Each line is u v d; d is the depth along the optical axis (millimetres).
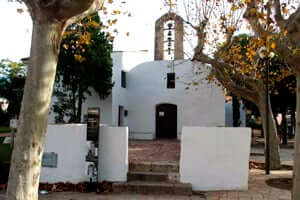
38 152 4070
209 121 16922
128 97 18406
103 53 14305
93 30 13117
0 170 7684
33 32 4168
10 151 10039
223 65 9469
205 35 9859
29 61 4168
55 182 7078
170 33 17203
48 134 7219
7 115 23531
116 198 5984
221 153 6797
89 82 14258
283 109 18016
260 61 10070
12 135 10914
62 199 5887
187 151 6840
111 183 6832
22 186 3934
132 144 13438
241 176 6750
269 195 6285
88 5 3988
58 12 4039
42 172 7172
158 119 18125
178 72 17641
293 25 4738
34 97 4031
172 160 7930
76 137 7129
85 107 16609
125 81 18422
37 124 4035
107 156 7051
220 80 10070
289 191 6605
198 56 9688
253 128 25312
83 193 6359
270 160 9555
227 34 9438
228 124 22094
